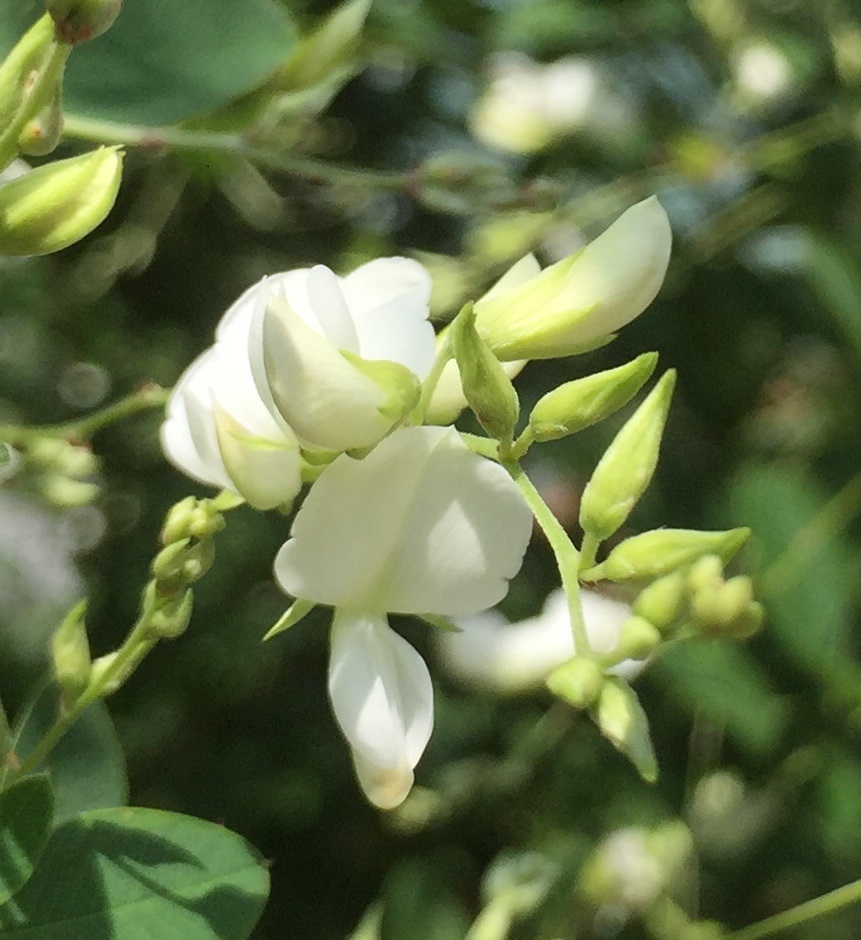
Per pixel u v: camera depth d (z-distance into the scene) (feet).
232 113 0.27
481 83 0.45
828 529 0.30
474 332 0.16
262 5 0.24
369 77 0.48
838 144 0.42
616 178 0.46
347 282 0.18
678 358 0.45
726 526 0.31
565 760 0.43
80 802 0.19
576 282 0.18
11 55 0.17
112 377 0.57
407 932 0.40
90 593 0.58
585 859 0.37
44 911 0.17
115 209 0.49
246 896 0.18
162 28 0.24
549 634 0.32
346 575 0.17
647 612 0.18
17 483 0.25
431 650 0.51
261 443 0.17
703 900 0.38
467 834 0.47
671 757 0.39
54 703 0.19
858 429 0.35
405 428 0.17
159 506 0.56
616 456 0.18
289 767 0.58
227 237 0.55
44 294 0.56
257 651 0.58
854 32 0.45
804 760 0.31
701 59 0.48
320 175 0.28
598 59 0.47
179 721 0.58
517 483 0.18
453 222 0.49
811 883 0.36
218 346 0.18
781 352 0.44
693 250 0.43
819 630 0.30
